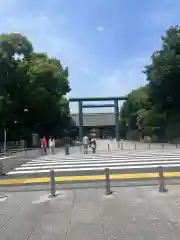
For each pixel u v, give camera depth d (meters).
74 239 5.92
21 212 8.12
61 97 65.12
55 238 6.02
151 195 9.54
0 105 49.06
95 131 137.75
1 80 49.56
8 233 6.40
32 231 6.50
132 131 86.62
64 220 7.24
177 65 50.97
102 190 10.61
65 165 18.84
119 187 11.01
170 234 6.01
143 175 13.28
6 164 16.95
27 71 52.44
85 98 103.44
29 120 59.50
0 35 50.81
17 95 52.34
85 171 15.41
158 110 60.91
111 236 6.02
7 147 35.56
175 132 57.81
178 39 51.81
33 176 14.55
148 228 6.43
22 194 10.52
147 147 42.62
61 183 12.18
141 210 7.88
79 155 28.59
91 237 6.00
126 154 27.44
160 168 10.14
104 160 21.31
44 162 21.77
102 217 7.38
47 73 52.72
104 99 103.00
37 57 59.78
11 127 54.78
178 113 58.12
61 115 67.88
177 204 8.31
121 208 8.16
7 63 49.34
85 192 10.39
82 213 7.80
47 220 7.29
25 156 26.39
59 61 64.62
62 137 71.25
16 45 50.16
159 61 52.97
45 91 52.22
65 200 9.35
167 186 10.80
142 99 69.25
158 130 63.16
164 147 40.75
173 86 54.19
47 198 9.71
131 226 6.61
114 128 126.06
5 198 9.97
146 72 57.38
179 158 21.14
